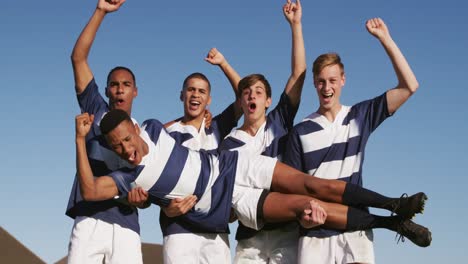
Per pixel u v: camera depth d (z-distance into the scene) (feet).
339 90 20.71
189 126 22.49
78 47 20.13
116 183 18.61
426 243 18.29
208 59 24.23
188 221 19.74
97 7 20.07
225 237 20.51
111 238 19.34
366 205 18.84
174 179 19.06
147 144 19.02
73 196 19.77
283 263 20.36
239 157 20.18
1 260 34.96
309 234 19.49
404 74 20.02
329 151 20.06
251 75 22.03
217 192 19.51
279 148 21.43
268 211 19.31
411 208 18.19
